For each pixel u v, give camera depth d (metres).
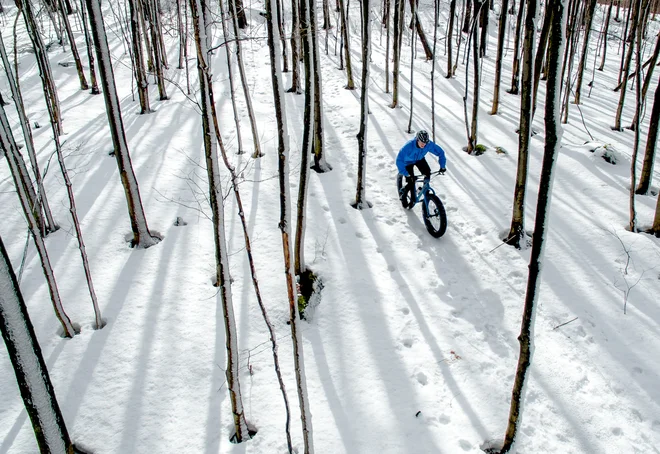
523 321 2.99
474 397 4.02
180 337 4.47
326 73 13.87
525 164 5.57
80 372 4.09
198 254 5.58
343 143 8.90
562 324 4.85
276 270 5.38
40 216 5.61
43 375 2.28
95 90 11.36
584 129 9.80
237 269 5.37
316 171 7.80
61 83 12.04
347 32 11.49
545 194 2.67
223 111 10.09
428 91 11.96
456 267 5.68
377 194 7.20
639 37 5.43
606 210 6.63
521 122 5.45
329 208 6.74
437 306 5.03
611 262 5.69
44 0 11.56
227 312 3.09
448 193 7.22
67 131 8.91
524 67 5.20
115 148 5.06
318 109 7.27
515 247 6.02
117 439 3.63
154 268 5.32
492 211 6.74
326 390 4.04
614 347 4.59
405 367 4.29
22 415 3.72
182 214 6.36
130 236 5.90
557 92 2.49
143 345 4.37
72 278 5.12
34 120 9.50
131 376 4.08
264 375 4.15
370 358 4.37
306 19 4.81
